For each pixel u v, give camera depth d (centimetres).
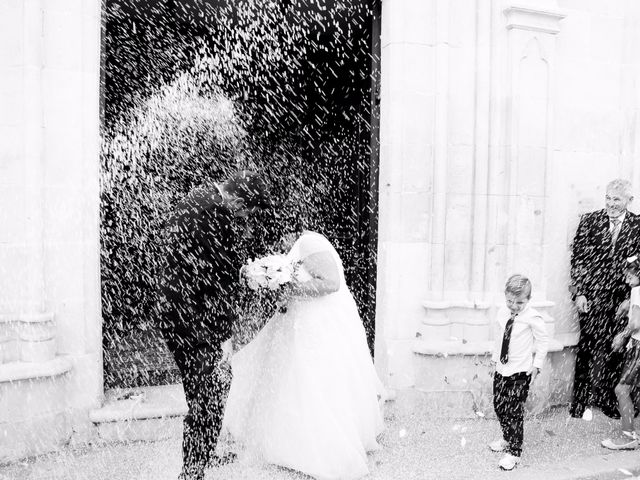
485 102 420
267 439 315
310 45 511
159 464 317
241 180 293
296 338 313
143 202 504
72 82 344
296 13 495
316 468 295
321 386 306
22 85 332
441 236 417
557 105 451
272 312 321
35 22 330
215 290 288
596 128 466
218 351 292
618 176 476
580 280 432
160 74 529
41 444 331
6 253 333
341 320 325
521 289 331
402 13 405
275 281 298
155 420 358
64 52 341
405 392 417
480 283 426
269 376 322
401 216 413
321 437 297
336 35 491
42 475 302
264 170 540
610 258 416
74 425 346
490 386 420
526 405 425
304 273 316
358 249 487
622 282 409
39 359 331
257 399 324
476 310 420
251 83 539
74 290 348
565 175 459
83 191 349
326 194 506
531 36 420
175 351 285
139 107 522
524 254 430
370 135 449
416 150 413
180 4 493
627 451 355
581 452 353
